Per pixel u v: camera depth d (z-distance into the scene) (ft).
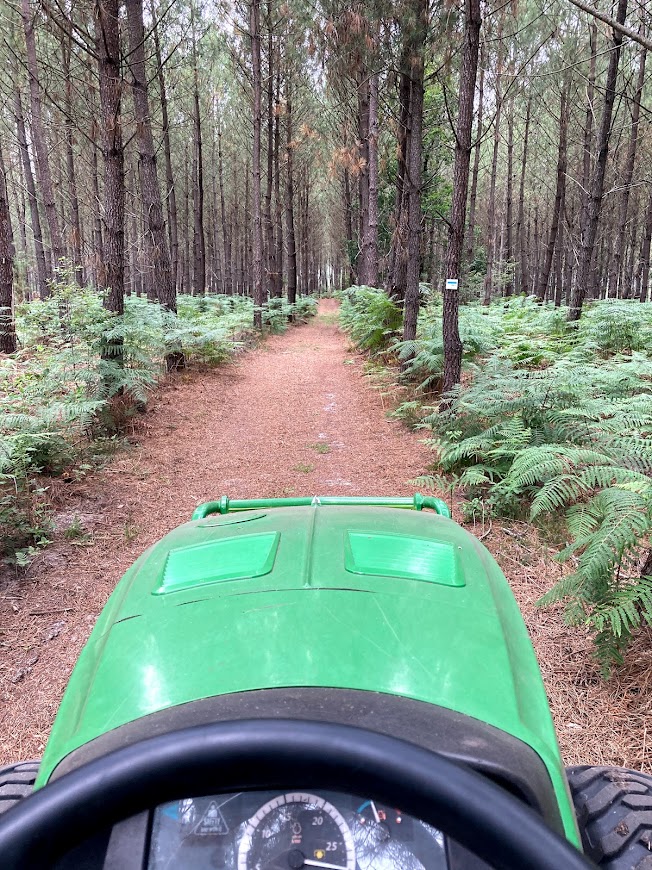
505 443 20.12
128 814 2.79
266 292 94.99
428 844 3.67
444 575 6.72
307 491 22.15
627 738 9.98
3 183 40.52
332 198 170.60
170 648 5.52
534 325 45.75
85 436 27.50
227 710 4.60
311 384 44.45
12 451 19.11
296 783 2.80
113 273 29.89
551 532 17.31
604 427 17.78
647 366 24.56
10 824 2.67
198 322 51.11
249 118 94.68
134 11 38.47
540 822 2.56
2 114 78.13
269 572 6.62
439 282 122.42
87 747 4.57
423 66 32.58
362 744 2.71
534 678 5.63
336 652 5.28
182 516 20.42
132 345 29.89
